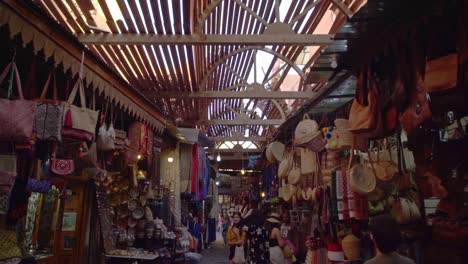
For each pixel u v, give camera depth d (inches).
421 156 95.0
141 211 201.0
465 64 65.8
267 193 344.2
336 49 101.0
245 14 238.7
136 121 168.7
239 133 532.1
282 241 185.8
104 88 124.2
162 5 162.9
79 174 147.5
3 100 74.1
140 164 199.8
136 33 189.0
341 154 141.3
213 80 328.5
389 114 91.4
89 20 180.7
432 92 69.3
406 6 78.4
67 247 161.3
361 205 116.8
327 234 156.2
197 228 423.2
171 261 220.1
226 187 650.2
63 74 111.0
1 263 99.8
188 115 368.8
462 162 88.4
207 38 185.3
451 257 83.3
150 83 270.5
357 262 125.3
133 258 168.1
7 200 89.6
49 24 87.8
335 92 141.9
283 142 249.3
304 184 191.3
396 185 114.8
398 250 107.7
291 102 402.9
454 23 77.3
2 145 80.6
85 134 96.3
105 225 173.0
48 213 162.4
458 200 86.7
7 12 74.5
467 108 70.7
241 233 225.5
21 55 99.3
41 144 105.9
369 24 87.3
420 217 104.5
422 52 80.0
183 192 259.1
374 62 99.9
